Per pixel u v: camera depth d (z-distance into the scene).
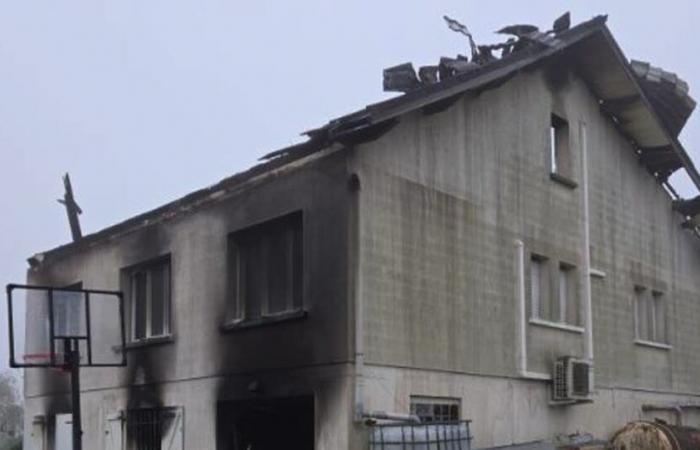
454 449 11.98
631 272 18.75
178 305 15.18
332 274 12.30
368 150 12.61
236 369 13.66
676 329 20.16
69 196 19.36
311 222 12.76
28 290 11.52
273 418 13.37
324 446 11.97
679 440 15.28
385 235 12.64
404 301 12.77
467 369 13.73
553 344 15.81
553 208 16.45
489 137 15.05
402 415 12.12
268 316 13.34
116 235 17.12
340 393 11.88
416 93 12.84
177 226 15.49
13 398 56.06
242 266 14.23
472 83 13.95
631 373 18.14
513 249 15.20
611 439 16.08
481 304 14.23
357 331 11.98
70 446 17.59
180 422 14.70
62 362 11.22
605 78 18.08
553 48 15.79
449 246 13.78
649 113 18.61
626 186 19.12
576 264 16.91
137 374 15.91
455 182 14.12
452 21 15.18
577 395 15.55
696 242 21.56
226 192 14.43
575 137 17.58
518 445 13.34
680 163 19.80
